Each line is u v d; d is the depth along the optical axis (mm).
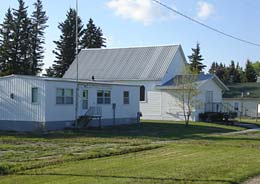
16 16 74000
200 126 38000
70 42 82250
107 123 37031
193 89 42000
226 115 43594
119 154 18047
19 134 28484
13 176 12117
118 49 54469
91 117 33969
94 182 11195
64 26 82125
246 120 52062
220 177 12078
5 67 72500
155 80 47125
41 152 18547
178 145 22297
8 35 73750
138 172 12789
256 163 15125
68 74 53719
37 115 31531
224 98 67000
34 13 78562
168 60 49250
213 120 44250
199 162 15234
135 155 17641
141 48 53000
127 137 27125
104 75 50719
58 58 82438
